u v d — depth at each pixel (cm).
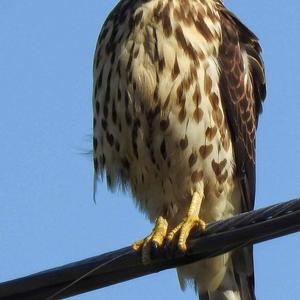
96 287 1123
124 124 1399
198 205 1396
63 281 1109
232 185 1443
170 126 1378
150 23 1379
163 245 1182
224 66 1425
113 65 1391
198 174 1405
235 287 1466
